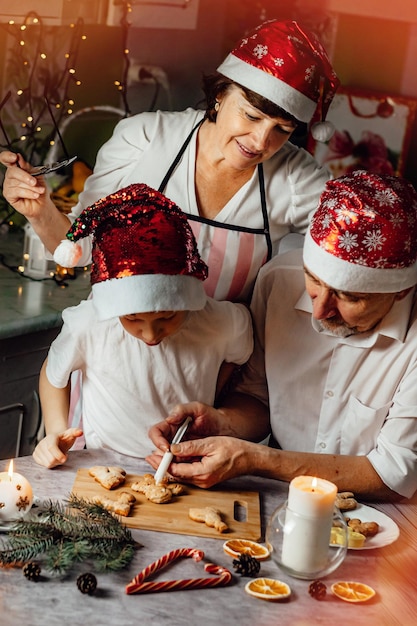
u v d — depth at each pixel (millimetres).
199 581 1595
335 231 1871
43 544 1604
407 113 3486
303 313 2141
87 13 3072
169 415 2041
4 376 2852
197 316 2061
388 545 1807
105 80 3340
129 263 1832
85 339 2025
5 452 2947
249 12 3428
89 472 1918
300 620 1549
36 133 3250
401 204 1875
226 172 2240
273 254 2363
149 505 1827
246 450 1927
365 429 2086
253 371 2236
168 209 1868
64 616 1486
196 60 3469
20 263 3227
